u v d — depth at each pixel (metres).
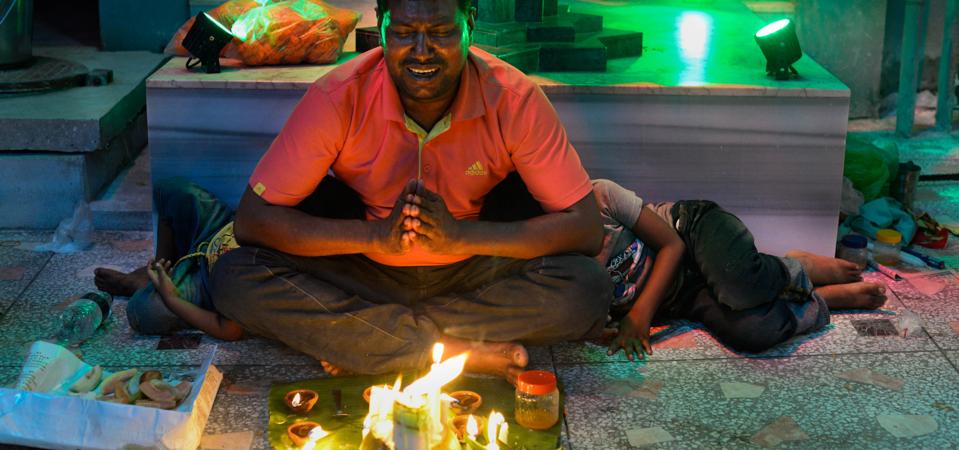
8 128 4.91
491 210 3.84
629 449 3.33
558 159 3.58
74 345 3.96
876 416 3.53
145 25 6.28
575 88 4.48
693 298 4.12
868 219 5.03
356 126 3.53
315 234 3.51
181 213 4.44
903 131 6.25
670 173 4.63
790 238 4.74
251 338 4.03
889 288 4.54
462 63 3.33
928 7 6.34
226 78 4.53
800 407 3.58
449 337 3.70
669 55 5.07
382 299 3.75
